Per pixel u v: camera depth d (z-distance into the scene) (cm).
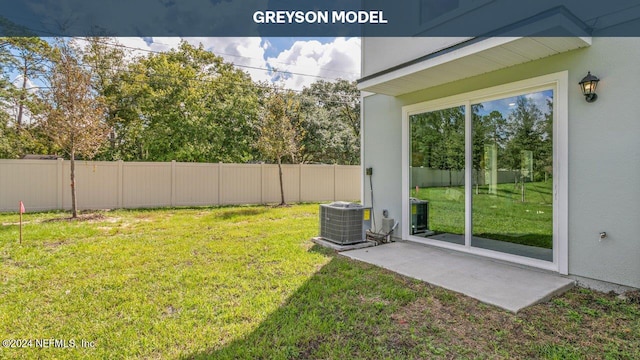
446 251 561
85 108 947
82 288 400
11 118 1517
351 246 588
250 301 363
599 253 387
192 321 317
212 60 1964
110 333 296
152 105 1712
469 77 526
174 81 1741
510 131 486
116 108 1659
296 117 1705
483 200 531
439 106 577
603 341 277
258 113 1872
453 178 565
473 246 536
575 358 252
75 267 480
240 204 1345
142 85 1705
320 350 268
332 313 334
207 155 1817
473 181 536
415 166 630
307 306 349
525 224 476
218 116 1853
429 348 269
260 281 425
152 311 340
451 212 569
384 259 514
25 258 523
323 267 481
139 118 1783
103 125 1023
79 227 798
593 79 382
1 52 1496
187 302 360
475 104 529
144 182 1205
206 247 602
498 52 418
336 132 2122
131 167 1187
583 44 392
